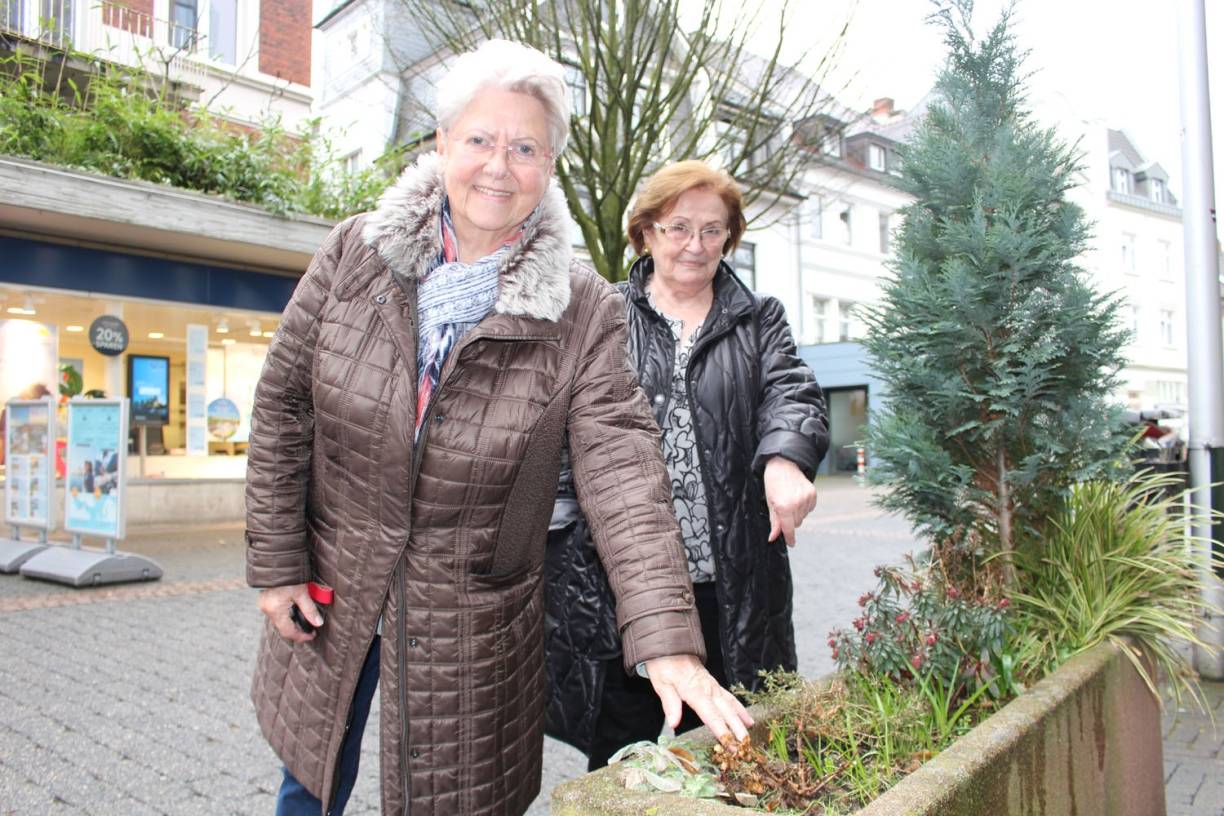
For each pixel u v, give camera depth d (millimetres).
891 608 2301
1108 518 2803
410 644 1591
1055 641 2529
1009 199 2646
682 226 2322
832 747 1885
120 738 3684
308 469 1751
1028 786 1772
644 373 2348
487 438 1576
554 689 2338
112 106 9516
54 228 9148
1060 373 2654
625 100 7887
